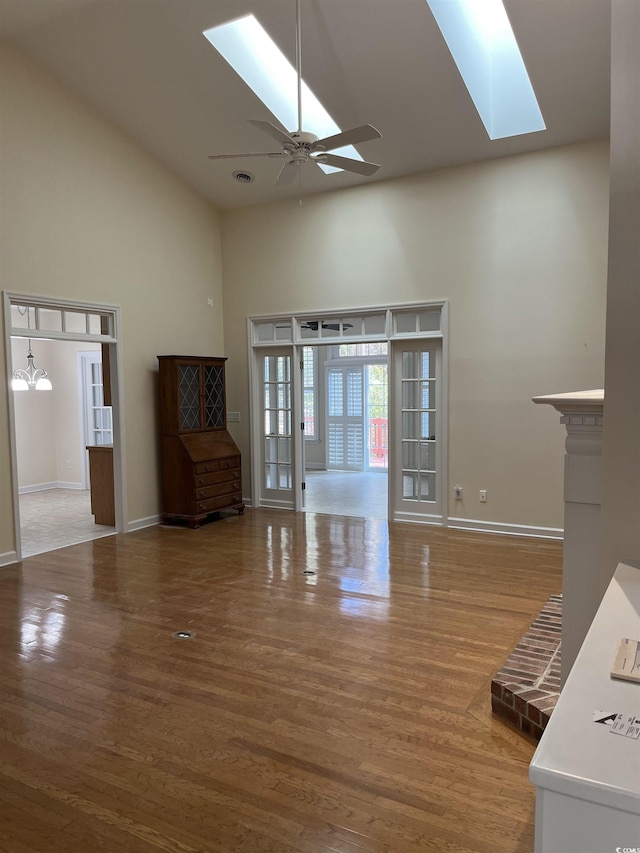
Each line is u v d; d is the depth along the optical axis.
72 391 8.67
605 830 0.73
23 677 3.02
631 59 1.37
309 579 4.47
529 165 5.34
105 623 3.69
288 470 6.99
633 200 1.39
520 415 5.53
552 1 3.77
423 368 6.11
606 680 0.96
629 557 1.48
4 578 4.57
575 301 5.23
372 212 6.11
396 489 6.35
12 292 4.81
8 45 4.74
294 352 6.73
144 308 6.08
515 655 2.94
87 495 8.28
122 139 5.77
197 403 6.38
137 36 4.57
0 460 4.84
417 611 3.81
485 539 5.51
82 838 1.93
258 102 5.09
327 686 2.90
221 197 6.74
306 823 1.98
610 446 1.48
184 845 1.89
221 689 2.88
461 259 5.68
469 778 2.21
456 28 4.34
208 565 4.86
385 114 4.97
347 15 4.08
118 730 2.54
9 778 2.24
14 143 4.81
